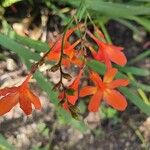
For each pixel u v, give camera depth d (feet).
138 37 1.30
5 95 0.70
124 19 1.27
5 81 1.12
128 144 1.19
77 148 1.16
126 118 1.21
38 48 0.99
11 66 1.14
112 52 0.72
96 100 0.74
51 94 0.94
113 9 1.04
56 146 1.15
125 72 1.12
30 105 0.70
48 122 1.15
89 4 1.04
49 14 1.21
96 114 1.19
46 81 0.94
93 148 1.17
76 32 1.08
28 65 0.95
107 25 1.28
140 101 1.02
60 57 0.68
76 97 0.71
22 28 1.18
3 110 0.69
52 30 1.21
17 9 1.19
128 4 1.18
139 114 1.23
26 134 1.13
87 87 0.74
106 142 1.18
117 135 1.19
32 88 1.14
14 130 1.12
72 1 1.10
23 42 1.00
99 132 1.18
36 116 1.14
